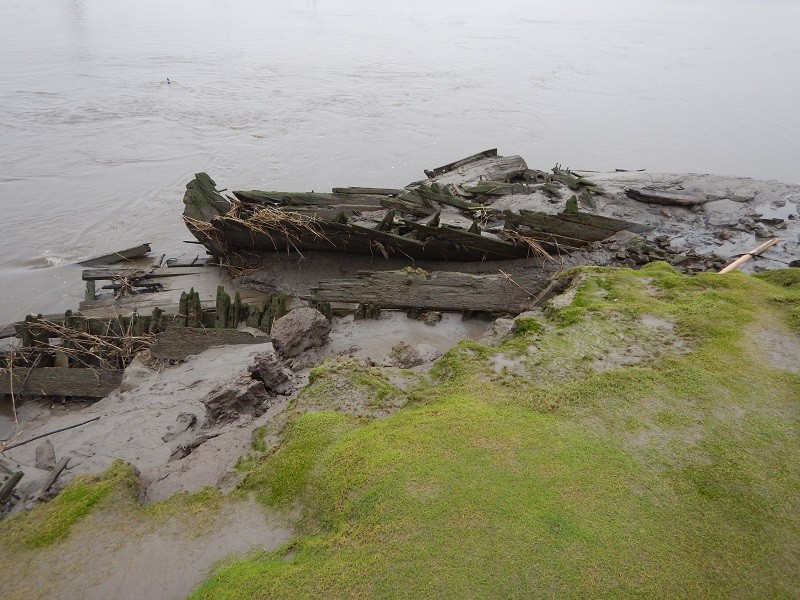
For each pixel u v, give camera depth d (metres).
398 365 8.74
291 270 13.92
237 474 6.17
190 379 10.11
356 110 27.44
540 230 13.12
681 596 4.14
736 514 4.77
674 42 44.75
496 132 25.12
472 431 5.71
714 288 8.39
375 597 4.22
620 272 9.26
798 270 8.95
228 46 40.03
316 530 5.14
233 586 4.57
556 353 7.08
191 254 16.06
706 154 22.75
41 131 24.39
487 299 11.26
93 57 35.81
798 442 5.49
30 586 5.05
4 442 9.48
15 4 54.72
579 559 4.39
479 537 4.57
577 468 5.21
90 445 8.68
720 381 6.32
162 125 25.30
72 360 11.59
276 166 21.44
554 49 41.16
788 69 36.09
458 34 46.41
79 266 15.41
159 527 5.52
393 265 13.68
